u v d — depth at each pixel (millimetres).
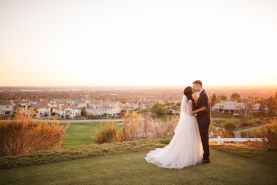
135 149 8461
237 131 45375
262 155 7656
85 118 102062
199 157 7047
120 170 6352
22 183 5492
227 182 5605
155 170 6375
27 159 7160
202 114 7027
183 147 6871
